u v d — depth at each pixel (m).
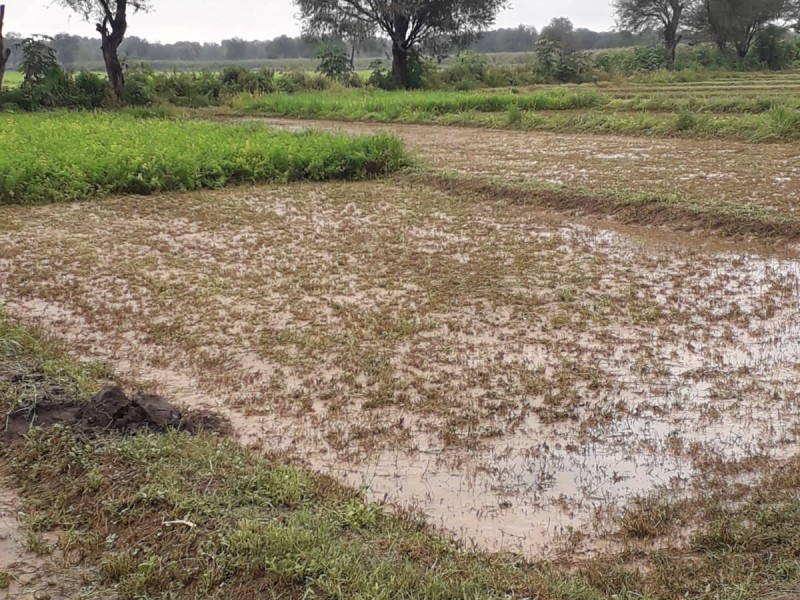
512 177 12.04
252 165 13.28
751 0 38.59
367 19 34.00
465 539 3.68
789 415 4.78
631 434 4.60
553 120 18.66
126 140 15.05
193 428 4.58
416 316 6.51
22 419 4.52
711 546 3.56
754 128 15.14
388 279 7.50
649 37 49.78
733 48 42.94
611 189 10.62
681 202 9.66
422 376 5.39
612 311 6.55
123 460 4.05
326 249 8.66
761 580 3.30
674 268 7.73
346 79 34.81
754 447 4.43
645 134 16.55
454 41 35.53
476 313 6.56
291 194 12.04
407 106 22.78
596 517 3.84
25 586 3.26
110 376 5.38
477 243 8.79
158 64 67.06
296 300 6.95
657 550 3.57
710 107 18.30
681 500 3.95
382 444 4.52
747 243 8.55
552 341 5.95
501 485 4.12
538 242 8.81
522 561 3.49
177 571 3.29
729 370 5.41
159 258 8.36
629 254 8.25
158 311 6.72
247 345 5.95
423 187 12.38
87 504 3.77
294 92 31.97
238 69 32.12
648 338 5.98
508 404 4.96
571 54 36.75
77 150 13.62
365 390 5.18
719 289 7.08
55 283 7.54
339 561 3.27
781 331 6.09
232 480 3.90
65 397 4.78
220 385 5.29
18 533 3.62
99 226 9.92
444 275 7.62
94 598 3.19
